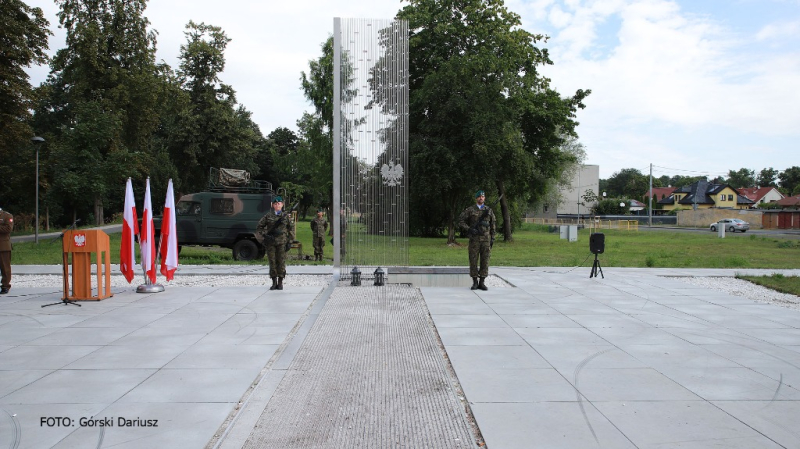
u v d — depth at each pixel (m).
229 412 4.16
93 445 3.56
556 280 12.02
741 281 12.52
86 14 33.19
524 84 27.64
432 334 6.81
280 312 8.16
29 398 4.43
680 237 38.31
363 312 8.19
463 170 24.72
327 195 40.84
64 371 5.17
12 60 26.73
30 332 6.78
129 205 9.85
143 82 33.53
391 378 5.05
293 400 4.46
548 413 4.15
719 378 5.04
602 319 7.73
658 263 17.11
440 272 11.05
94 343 6.23
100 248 9.09
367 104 11.41
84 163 27.28
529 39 27.69
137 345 6.15
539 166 30.28
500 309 8.48
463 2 26.50
